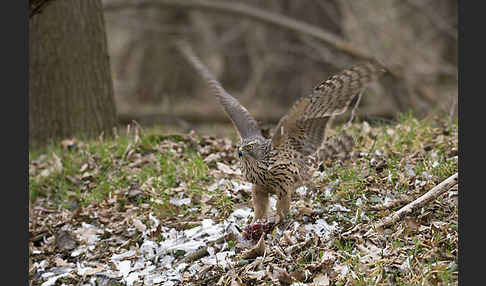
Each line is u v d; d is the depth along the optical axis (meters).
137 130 13.85
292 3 26.75
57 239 10.55
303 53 26.84
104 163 13.20
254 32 29.05
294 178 9.22
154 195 11.37
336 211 9.80
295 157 9.05
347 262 8.35
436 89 25.80
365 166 11.05
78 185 12.80
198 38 30.06
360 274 8.12
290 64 27.92
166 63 29.55
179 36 29.45
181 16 29.41
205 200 10.96
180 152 13.27
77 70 15.36
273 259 8.88
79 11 15.30
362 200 9.98
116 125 16.12
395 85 23.22
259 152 8.89
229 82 29.97
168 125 22.41
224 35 29.78
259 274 8.54
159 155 12.89
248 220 10.04
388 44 27.27
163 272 9.28
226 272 8.88
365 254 8.53
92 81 15.54
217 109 24.22
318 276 8.32
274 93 28.03
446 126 12.71
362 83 8.45
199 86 29.55
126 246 10.17
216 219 10.41
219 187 11.18
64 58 15.26
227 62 29.89
